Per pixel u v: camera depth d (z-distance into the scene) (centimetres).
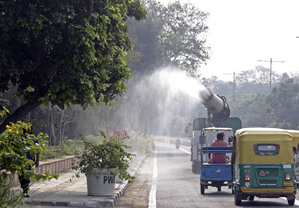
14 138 562
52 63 1054
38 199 961
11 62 995
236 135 1125
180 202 1091
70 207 937
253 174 1046
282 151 1055
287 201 1125
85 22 1025
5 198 556
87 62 1034
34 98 1115
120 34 1188
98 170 1048
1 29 955
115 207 994
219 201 1112
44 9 986
